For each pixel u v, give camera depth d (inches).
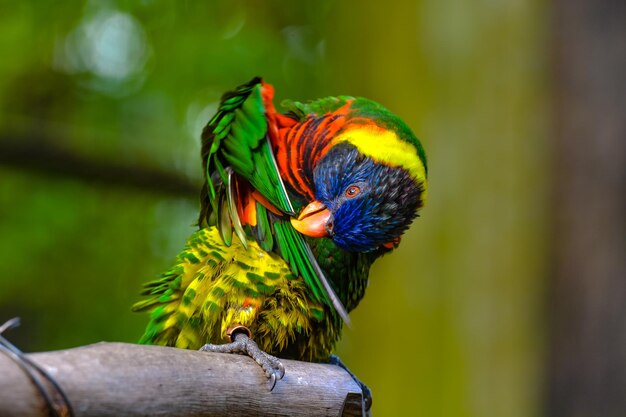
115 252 492.7
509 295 350.0
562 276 345.4
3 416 115.0
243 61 491.2
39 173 438.9
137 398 130.0
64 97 501.0
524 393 345.4
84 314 487.2
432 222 362.0
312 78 502.3
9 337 482.3
